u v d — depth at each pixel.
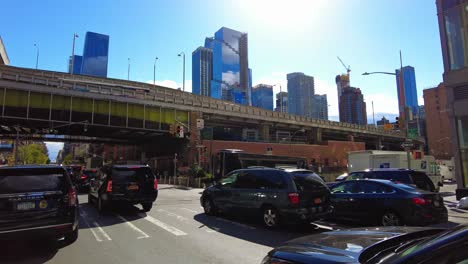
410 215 9.44
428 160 28.27
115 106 47.16
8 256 7.07
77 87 43.94
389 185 10.22
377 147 100.88
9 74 39.34
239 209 11.17
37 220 7.43
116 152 100.44
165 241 8.30
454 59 20.14
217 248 7.59
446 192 26.00
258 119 67.69
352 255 3.03
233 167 32.94
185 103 55.28
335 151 74.75
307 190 9.82
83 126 46.69
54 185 7.84
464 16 19.69
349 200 10.77
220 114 60.53
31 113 41.09
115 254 7.10
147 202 13.66
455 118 19.80
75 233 8.30
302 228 10.16
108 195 12.82
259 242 8.21
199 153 47.88
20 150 86.44
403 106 33.19
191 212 13.58
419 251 2.30
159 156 67.38
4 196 7.23
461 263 2.09
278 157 36.78
